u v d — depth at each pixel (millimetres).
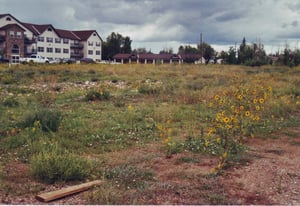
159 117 9078
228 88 13648
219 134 6477
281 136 7645
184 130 7863
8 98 11422
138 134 7504
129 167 5250
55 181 4691
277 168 5387
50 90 15461
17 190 4355
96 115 9266
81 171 4832
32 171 4832
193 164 5547
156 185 4582
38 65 31922
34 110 8180
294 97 12906
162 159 5816
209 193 4359
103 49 75875
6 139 6578
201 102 11562
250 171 5219
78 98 12836
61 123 7898
